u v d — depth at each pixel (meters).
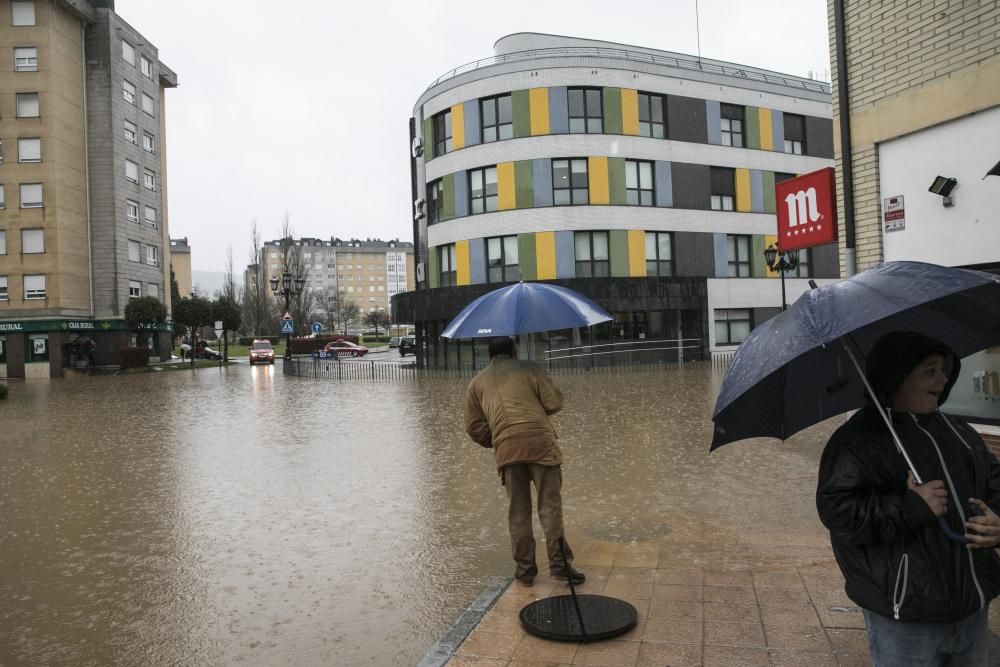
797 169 33.78
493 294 4.97
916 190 6.75
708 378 22.34
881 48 7.04
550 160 29.52
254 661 4.13
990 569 2.21
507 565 5.70
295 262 73.00
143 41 44.62
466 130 30.41
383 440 12.55
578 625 3.92
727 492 7.63
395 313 32.66
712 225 31.64
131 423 16.19
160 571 5.78
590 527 6.52
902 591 2.17
